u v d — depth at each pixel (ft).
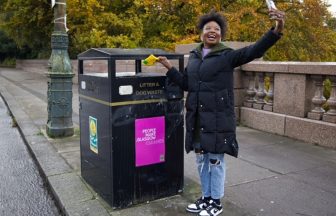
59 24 22.68
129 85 12.05
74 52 70.44
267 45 10.08
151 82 12.39
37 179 17.29
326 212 12.09
